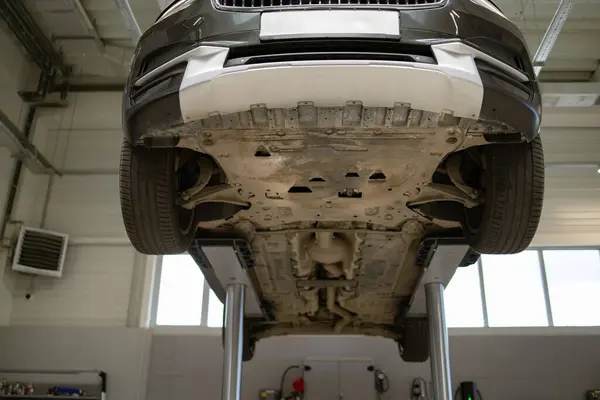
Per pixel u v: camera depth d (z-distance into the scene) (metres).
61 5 7.04
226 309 3.23
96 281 7.42
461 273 7.52
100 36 7.59
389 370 6.53
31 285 7.40
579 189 7.70
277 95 1.59
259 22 1.73
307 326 4.21
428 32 1.72
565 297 7.37
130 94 1.88
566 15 5.28
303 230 2.68
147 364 6.78
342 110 1.67
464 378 6.59
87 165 7.98
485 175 2.25
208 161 2.30
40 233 7.35
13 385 6.58
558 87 6.35
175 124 1.73
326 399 6.22
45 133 8.13
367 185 2.19
